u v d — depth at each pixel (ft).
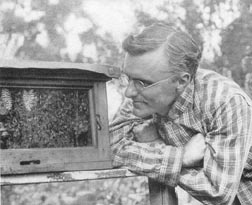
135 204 9.01
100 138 5.32
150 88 5.25
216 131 5.38
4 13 8.83
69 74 5.11
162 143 5.74
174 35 5.32
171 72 5.24
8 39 8.84
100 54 9.47
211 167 5.36
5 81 4.84
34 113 5.02
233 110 5.30
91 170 5.20
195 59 5.43
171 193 5.79
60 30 9.21
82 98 5.31
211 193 5.34
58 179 4.96
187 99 5.51
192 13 10.32
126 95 5.34
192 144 5.51
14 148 4.88
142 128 5.87
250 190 5.89
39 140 5.02
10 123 4.89
